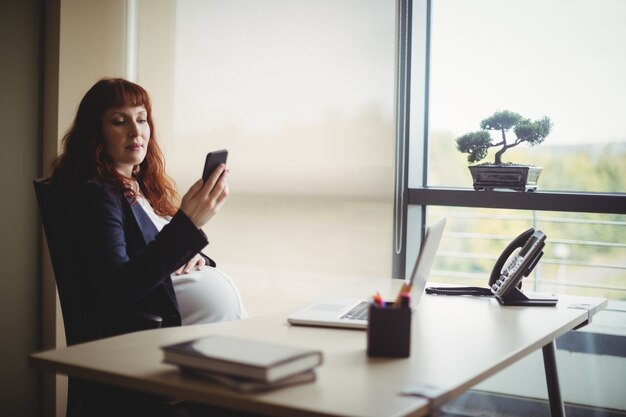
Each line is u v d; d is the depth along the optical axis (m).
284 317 1.83
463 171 3.02
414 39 2.87
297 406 1.11
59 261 1.92
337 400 1.14
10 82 3.05
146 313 1.88
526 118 2.63
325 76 2.91
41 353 1.39
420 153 2.97
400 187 2.84
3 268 3.08
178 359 1.25
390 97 2.80
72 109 3.16
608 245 3.02
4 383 3.11
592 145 2.84
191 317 2.17
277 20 2.99
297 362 1.21
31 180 3.15
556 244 3.11
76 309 1.89
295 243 2.98
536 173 2.67
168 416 1.64
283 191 3.00
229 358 1.19
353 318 1.75
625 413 2.89
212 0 3.12
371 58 2.83
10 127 3.06
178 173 3.21
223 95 3.11
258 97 3.04
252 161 3.06
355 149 2.87
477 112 2.97
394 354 1.44
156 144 2.35
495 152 2.96
